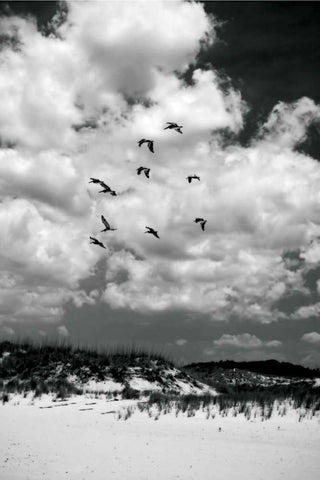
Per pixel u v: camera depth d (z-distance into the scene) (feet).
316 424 71.51
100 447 57.72
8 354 184.75
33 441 61.87
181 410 84.53
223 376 259.19
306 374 263.49
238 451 55.16
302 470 47.16
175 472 46.47
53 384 151.84
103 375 172.24
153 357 196.24
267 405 85.81
